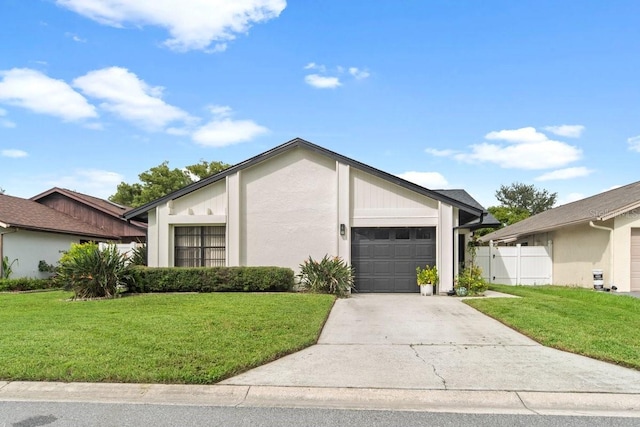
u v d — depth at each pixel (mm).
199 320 7969
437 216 13539
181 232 14586
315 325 7879
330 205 13875
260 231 14039
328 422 4152
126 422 4133
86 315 8594
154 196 35750
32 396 4828
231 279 12945
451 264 13344
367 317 9227
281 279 12875
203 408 4504
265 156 13938
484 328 8086
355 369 5578
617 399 4676
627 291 14312
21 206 19750
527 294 12852
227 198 14016
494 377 5277
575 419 4258
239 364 5496
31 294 13570
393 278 13789
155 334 6852
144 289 13008
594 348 6367
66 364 5355
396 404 4672
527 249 18484
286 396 4801
